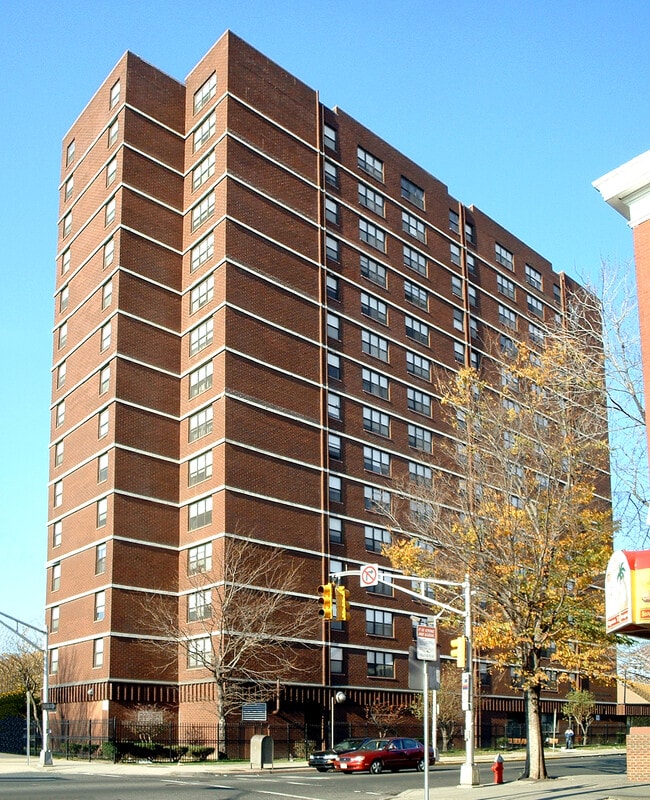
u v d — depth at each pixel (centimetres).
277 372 6131
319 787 3222
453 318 7831
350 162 7206
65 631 6000
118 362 5906
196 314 6159
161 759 5003
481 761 5312
